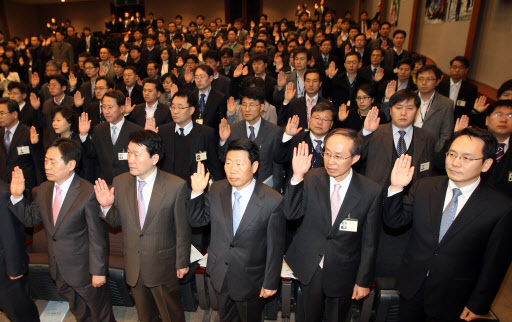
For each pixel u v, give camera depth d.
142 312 2.03
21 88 4.19
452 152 1.56
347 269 1.81
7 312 2.08
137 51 6.60
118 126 2.99
